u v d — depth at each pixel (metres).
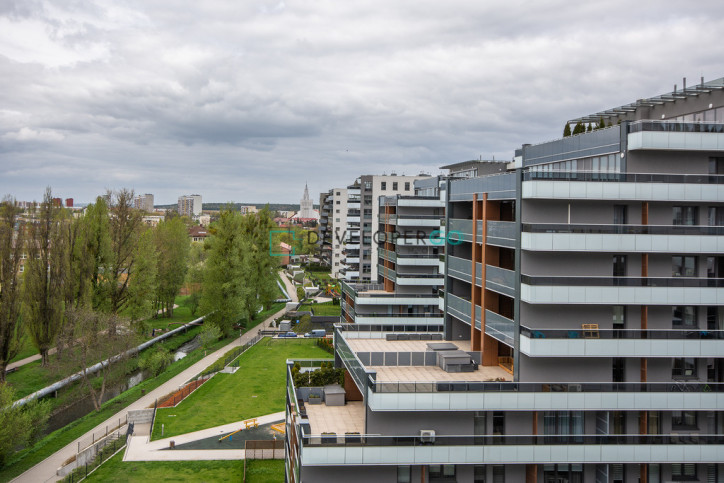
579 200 28.64
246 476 40.78
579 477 29.20
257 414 54.12
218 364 70.56
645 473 29.25
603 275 28.88
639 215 29.22
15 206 71.38
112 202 87.25
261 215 105.69
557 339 27.86
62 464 43.38
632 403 28.14
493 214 33.19
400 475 27.70
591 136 31.69
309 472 26.83
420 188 76.75
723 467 29.83
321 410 33.25
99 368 70.00
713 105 31.36
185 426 50.97
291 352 79.25
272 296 104.31
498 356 33.78
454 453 27.11
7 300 62.53
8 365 72.12
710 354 28.55
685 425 29.70
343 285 83.25
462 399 27.44
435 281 67.00
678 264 29.88
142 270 85.81
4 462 42.78
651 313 29.25
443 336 39.16
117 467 42.25
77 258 77.38
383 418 27.83
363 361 32.53
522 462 27.52
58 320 70.12
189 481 39.97
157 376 68.62
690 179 28.59
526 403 27.84
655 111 36.16
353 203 112.94
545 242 27.62
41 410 48.72
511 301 33.31
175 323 101.56
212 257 89.38
